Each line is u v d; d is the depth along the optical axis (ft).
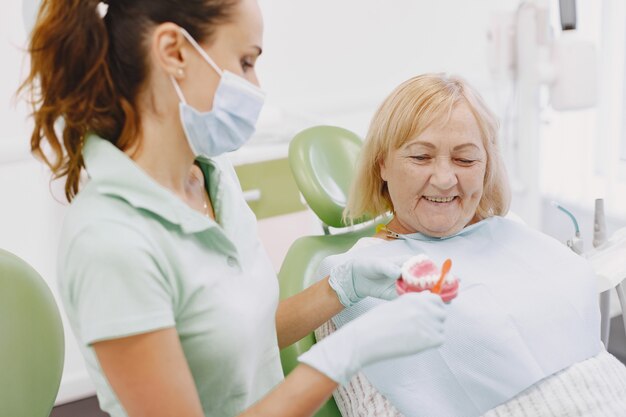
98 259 2.40
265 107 7.98
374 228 5.24
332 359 2.59
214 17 2.53
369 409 4.15
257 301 2.96
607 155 8.27
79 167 2.73
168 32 2.48
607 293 5.58
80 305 2.45
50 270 7.57
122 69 2.56
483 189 4.81
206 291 2.71
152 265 2.49
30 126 7.14
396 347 2.60
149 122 2.64
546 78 7.16
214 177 3.12
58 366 3.43
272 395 2.60
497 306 4.26
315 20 8.55
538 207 7.89
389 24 8.97
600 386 4.20
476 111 4.42
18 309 3.27
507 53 7.44
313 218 7.50
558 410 4.07
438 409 4.04
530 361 4.14
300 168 4.99
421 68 9.33
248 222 3.21
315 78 8.78
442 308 2.71
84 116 2.55
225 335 2.75
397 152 4.43
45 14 2.50
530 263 4.58
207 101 2.65
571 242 5.45
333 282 3.54
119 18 2.53
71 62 2.48
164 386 2.49
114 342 2.44
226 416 2.99
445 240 4.69
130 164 2.56
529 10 7.05
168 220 2.60
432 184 4.38
